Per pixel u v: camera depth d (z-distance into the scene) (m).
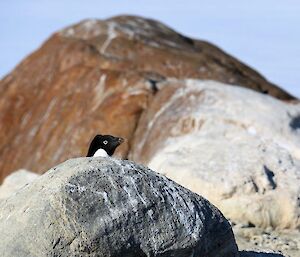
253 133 28.89
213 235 16.28
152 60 42.47
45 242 15.13
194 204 16.25
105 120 37.81
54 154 39.72
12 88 45.47
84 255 15.20
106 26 45.66
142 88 37.97
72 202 15.31
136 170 16.09
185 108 32.81
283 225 24.50
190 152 26.23
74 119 40.16
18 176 29.83
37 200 15.50
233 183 24.59
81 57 43.38
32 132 42.19
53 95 42.62
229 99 31.52
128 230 15.45
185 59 42.69
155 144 32.59
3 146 43.56
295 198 24.70
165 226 15.73
